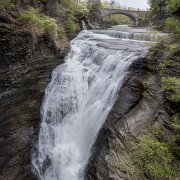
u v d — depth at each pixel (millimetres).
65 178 10492
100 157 8711
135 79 9828
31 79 11508
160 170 6672
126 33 20391
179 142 7031
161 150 7043
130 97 9461
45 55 12617
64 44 15047
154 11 32594
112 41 16984
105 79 11609
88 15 25781
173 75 8367
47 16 15219
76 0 28016
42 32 12211
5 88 10188
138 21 48469
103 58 12758
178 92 7539
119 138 8359
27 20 11594
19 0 12820
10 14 11000
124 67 10828
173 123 7379
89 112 11406
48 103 12273
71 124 11961
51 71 12859
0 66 9867
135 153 7367
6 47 9984
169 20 9906
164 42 10039
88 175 9094
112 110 9711
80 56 14508
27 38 10992
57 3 17750
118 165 7523
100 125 10258
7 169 10117
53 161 11227
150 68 9578
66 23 17891
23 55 10891
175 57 8734
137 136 7863
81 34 19672
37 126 11719
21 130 10953
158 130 7652
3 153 10086
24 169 10742
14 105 10680
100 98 11305
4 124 10195
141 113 8594
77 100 12352
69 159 10820
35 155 11352
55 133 12125
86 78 12531
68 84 12812
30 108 11461
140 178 6797
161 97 8281
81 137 11141
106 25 32000
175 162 6832
